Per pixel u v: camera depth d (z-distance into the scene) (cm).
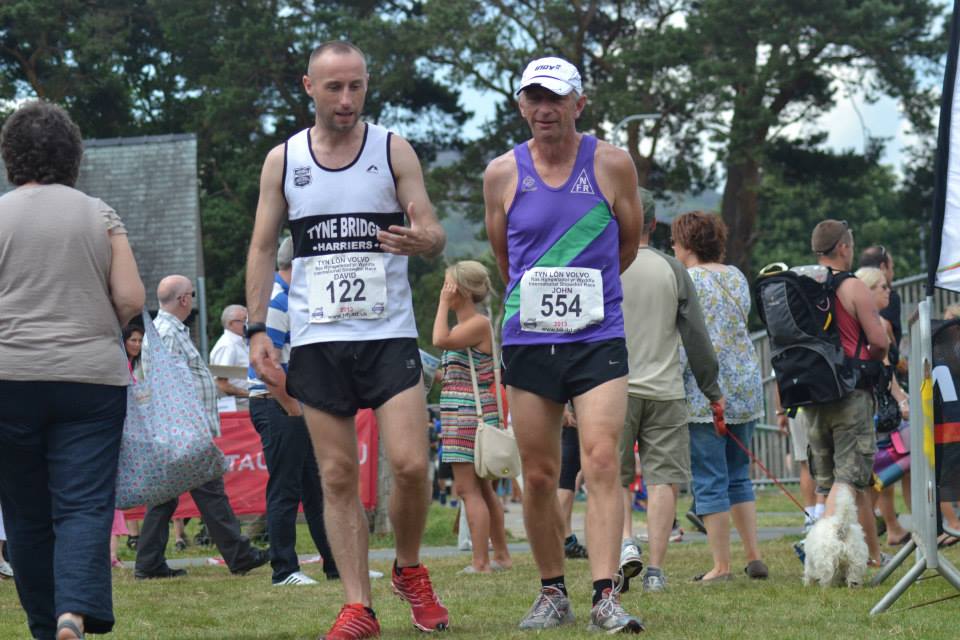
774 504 2330
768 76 4884
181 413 677
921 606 776
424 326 5525
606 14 5566
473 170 5491
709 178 5675
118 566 1306
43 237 608
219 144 5878
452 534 1675
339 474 667
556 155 678
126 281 621
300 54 5703
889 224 8444
